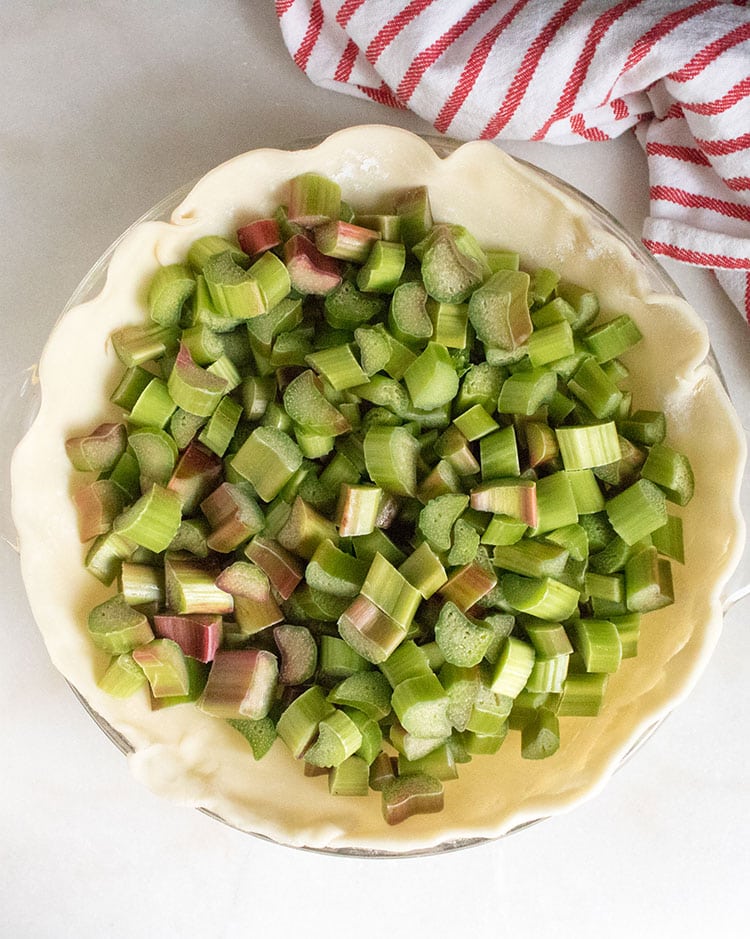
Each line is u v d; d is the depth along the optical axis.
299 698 0.37
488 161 0.36
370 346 0.37
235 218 0.38
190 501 0.38
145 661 0.36
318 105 0.44
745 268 0.41
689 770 0.45
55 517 0.37
